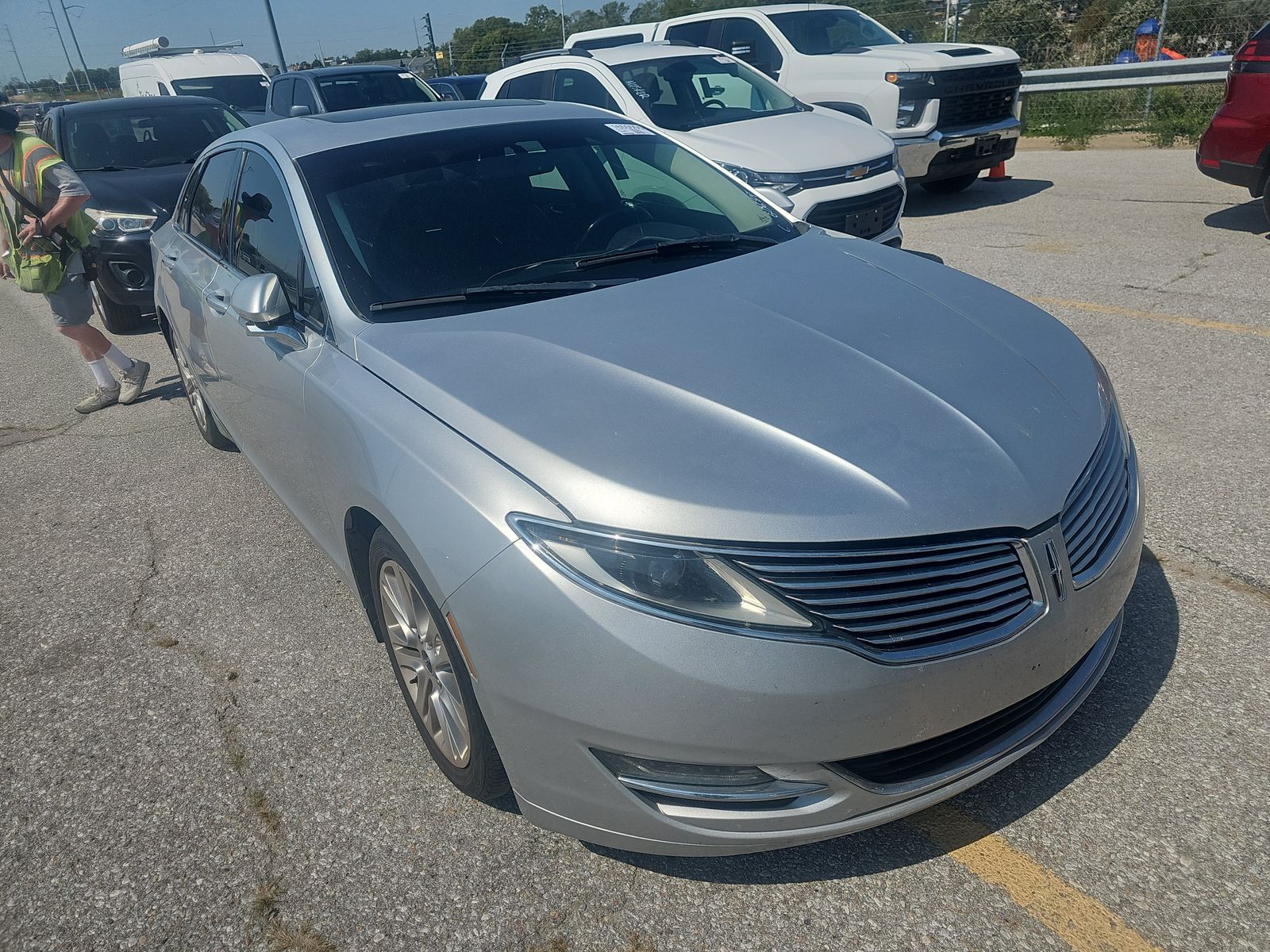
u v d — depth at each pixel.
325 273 2.99
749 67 8.68
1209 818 2.29
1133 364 5.00
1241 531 3.43
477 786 2.44
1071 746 2.55
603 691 1.96
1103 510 2.31
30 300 10.02
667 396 2.29
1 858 2.55
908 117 9.28
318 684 3.15
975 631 2.03
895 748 2.01
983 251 7.60
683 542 1.95
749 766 1.98
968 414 2.25
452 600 2.14
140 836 2.58
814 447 2.11
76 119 8.83
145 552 4.18
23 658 3.47
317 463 2.90
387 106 3.94
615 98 8.07
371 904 2.30
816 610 1.93
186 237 4.63
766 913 2.18
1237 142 6.95
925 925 2.11
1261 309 5.61
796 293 2.86
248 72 15.80
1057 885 2.17
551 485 2.08
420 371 2.54
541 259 3.11
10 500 4.88
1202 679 2.73
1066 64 16.58
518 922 2.22
